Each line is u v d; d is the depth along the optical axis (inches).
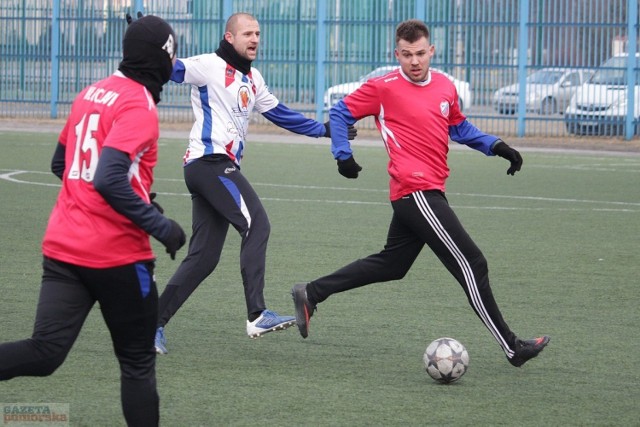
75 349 385.1
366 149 1412.4
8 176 978.7
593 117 1563.7
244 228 400.5
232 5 1684.3
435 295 499.5
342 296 494.9
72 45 1774.1
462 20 1598.2
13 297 473.4
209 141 405.4
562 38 1567.4
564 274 555.8
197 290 504.4
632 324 444.5
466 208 829.2
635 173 1127.6
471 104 1615.4
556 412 318.7
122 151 249.3
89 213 257.6
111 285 259.4
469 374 363.6
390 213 789.9
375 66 1633.9
